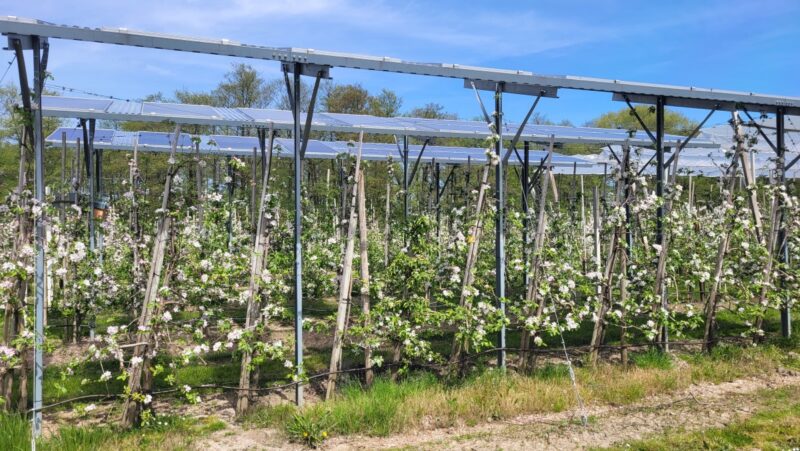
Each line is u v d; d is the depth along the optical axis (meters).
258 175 11.97
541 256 6.91
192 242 5.75
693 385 6.53
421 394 5.80
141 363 5.18
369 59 5.58
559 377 6.51
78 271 7.56
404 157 10.28
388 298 6.16
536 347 7.49
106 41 4.68
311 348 8.00
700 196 16.70
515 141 6.72
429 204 12.23
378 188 16.25
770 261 7.96
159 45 4.81
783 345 8.14
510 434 5.16
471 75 6.09
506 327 7.14
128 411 5.19
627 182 7.56
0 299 5.51
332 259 8.66
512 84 6.64
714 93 7.53
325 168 15.59
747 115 8.21
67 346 7.84
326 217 10.63
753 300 9.09
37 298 4.95
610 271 7.06
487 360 7.29
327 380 6.28
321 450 4.86
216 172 10.42
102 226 8.30
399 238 10.30
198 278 6.13
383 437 5.13
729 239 7.98
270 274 6.03
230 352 7.72
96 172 11.04
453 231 8.93
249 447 4.91
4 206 5.80
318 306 10.97
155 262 5.33
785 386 6.48
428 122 10.05
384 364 6.69
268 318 6.12
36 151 4.91
